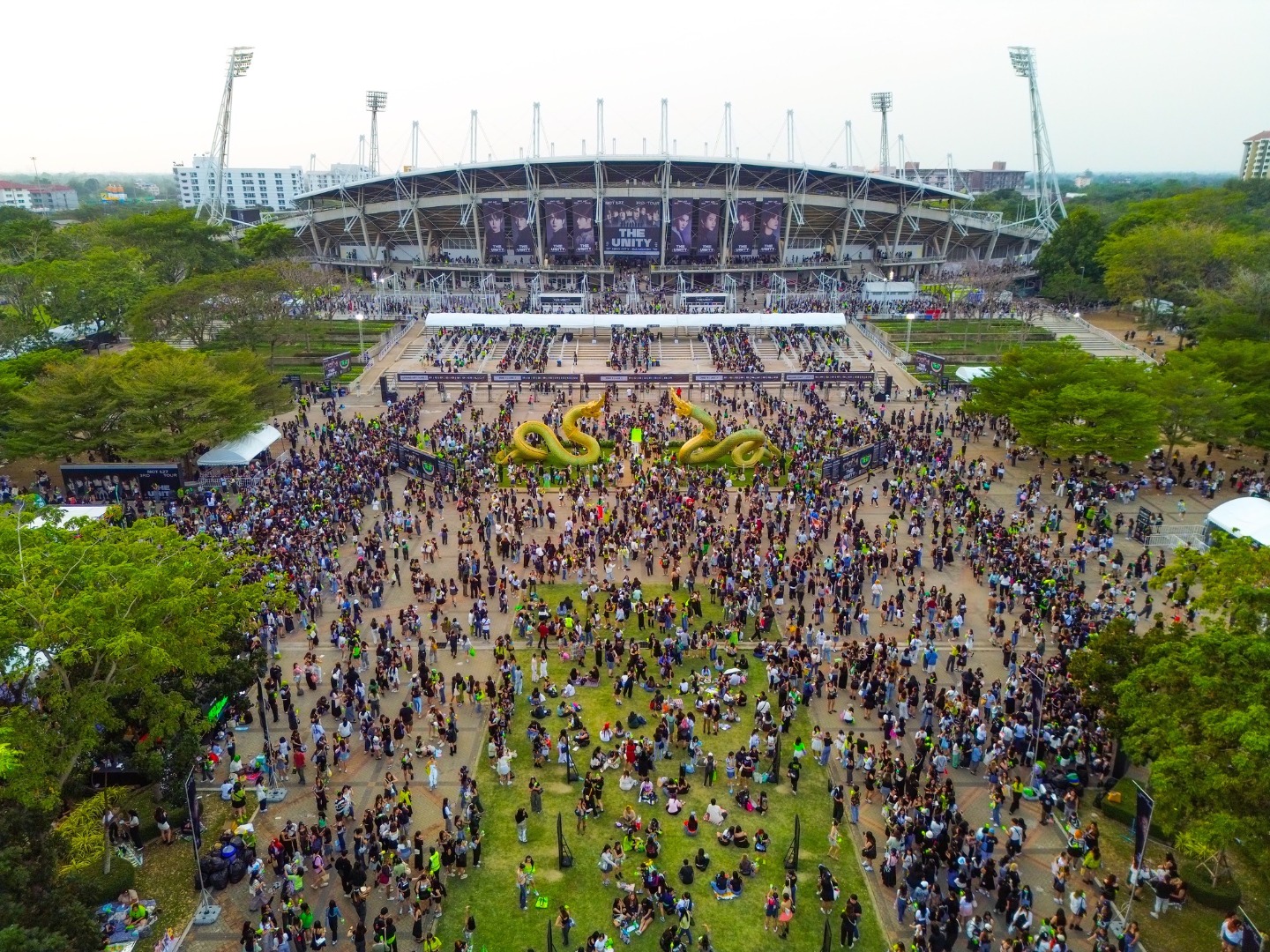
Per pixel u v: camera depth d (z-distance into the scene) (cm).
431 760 3297
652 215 14538
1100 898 2639
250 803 3081
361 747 3394
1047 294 12762
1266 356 6625
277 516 5231
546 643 4156
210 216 17162
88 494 5638
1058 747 3241
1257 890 2589
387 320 12144
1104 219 15962
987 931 2391
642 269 15325
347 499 5628
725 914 2589
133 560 2847
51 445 5594
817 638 3956
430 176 15075
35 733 2392
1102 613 4209
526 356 10038
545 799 3105
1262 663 2447
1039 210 17700
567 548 5062
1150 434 5981
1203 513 5825
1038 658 3928
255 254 13138
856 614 4291
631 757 3198
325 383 8750
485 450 6825
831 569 4659
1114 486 6216
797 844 2703
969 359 10062
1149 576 4794
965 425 7556
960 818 2822
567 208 14800
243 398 6297
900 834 2781
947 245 16700
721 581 4597
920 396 8925
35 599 2472
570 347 10825
